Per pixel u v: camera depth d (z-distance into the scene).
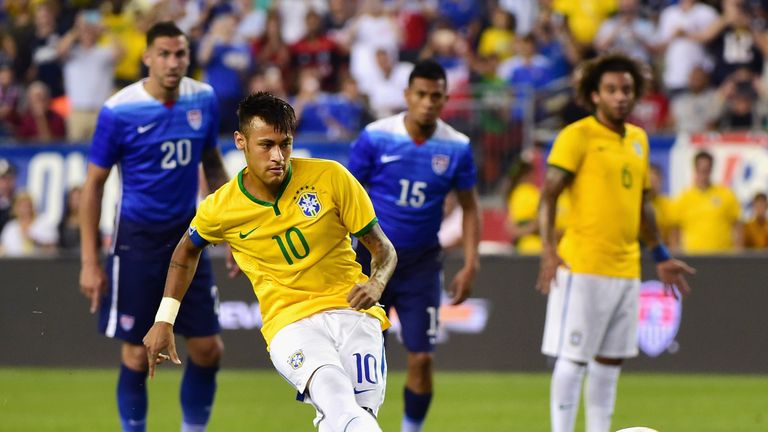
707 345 42.34
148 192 26.08
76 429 31.89
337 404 18.59
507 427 32.16
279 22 60.28
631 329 26.80
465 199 28.02
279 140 18.75
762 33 57.53
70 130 56.94
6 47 59.19
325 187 19.83
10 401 36.88
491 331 43.31
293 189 19.75
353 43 60.12
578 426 33.16
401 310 27.31
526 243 47.81
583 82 27.03
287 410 35.03
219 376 42.78
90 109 57.16
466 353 43.41
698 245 47.97
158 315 20.38
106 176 26.34
